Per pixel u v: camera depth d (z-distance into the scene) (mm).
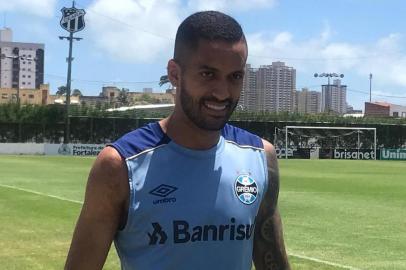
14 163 38094
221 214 2264
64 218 13227
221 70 2219
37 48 125312
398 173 33812
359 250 10195
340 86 120750
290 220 13984
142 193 2227
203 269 2238
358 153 62500
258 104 115000
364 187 23750
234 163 2369
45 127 61719
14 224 12281
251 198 2352
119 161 2240
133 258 2254
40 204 15875
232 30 2230
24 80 124812
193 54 2223
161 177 2250
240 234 2303
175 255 2211
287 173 32938
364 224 13383
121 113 63500
